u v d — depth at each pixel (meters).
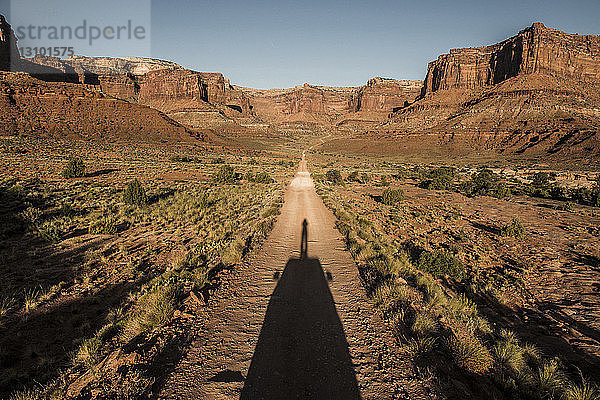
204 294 7.18
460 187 45.44
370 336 5.65
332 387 4.27
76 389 4.10
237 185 37.75
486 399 4.16
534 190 42.25
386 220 20.98
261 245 12.35
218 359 4.80
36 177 30.67
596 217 25.75
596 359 5.86
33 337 5.61
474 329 6.07
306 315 6.46
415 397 4.10
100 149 70.69
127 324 5.78
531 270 11.79
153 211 18.80
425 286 8.44
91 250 11.00
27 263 9.53
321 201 27.66
